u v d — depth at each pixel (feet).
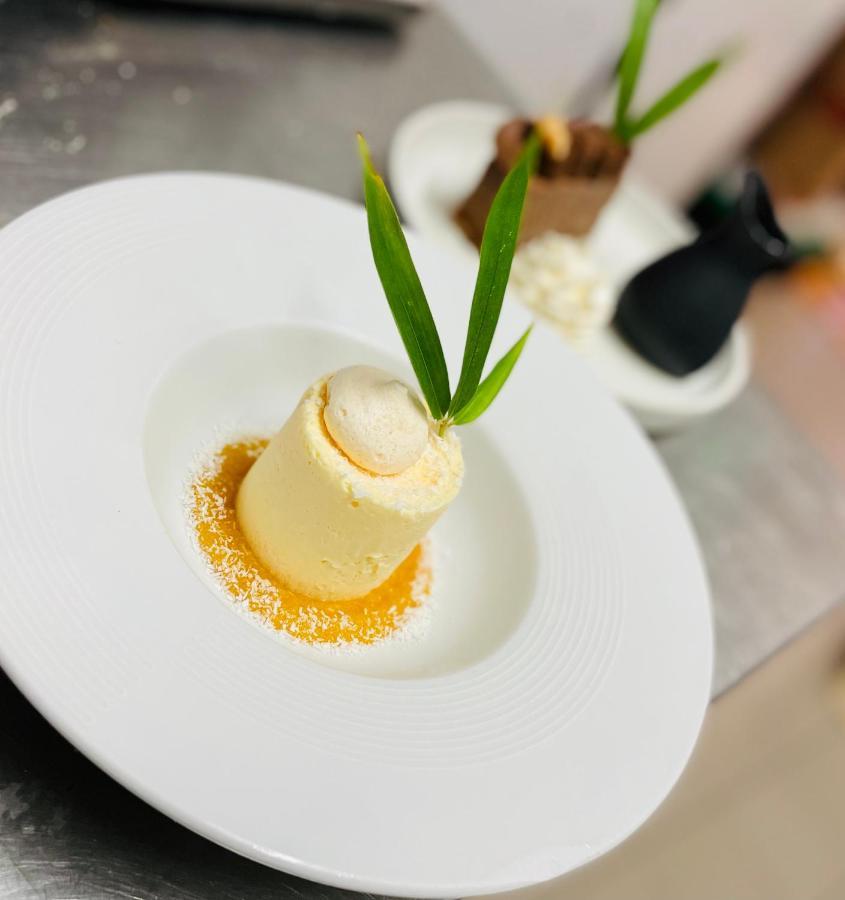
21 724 0.66
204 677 0.61
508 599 0.88
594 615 0.85
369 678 0.70
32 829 0.62
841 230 3.11
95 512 0.65
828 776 2.20
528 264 1.36
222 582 0.80
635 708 0.78
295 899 0.67
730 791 2.08
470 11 2.02
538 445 0.98
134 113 1.25
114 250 0.81
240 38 1.50
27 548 0.60
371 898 0.70
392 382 0.75
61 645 0.57
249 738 0.59
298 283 0.94
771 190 3.01
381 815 0.60
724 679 1.08
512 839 0.63
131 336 0.78
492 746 0.69
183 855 0.65
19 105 1.15
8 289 0.72
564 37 2.18
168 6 1.45
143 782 0.54
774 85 2.74
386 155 1.46
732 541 1.27
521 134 1.38
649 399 1.28
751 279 1.35
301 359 0.96
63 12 1.32
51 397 0.69
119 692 0.57
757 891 1.93
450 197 1.52
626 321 1.43
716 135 2.86
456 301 1.05
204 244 0.88
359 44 1.67
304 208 0.98
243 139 1.33
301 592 0.83
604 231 1.70
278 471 0.77
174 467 0.84
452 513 0.98
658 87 2.57
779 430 1.54
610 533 0.93
